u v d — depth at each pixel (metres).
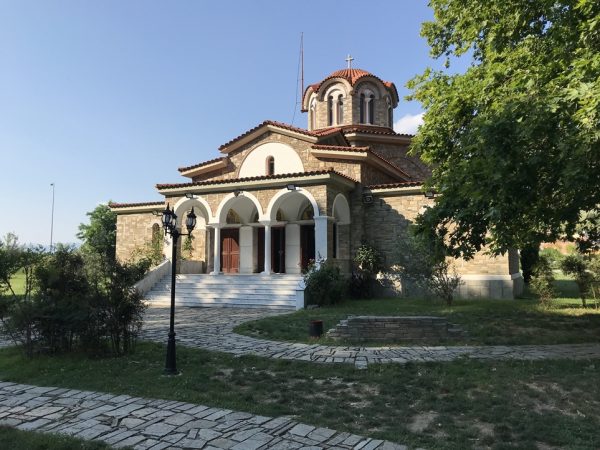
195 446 5.29
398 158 29.50
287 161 23.55
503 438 5.44
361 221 22.12
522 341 10.89
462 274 20.44
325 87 30.27
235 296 19.36
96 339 9.91
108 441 5.49
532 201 9.95
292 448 5.21
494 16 12.05
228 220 25.36
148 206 28.28
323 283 17.55
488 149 8.99
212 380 8.01
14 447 5.32
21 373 8.70
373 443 5.32
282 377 8.11
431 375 7.98
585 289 16.20
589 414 6.20
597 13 8.58
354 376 8.07
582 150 7.46
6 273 12.10
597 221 14.17
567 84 8.84
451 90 12.59
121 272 10.23
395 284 21.16
